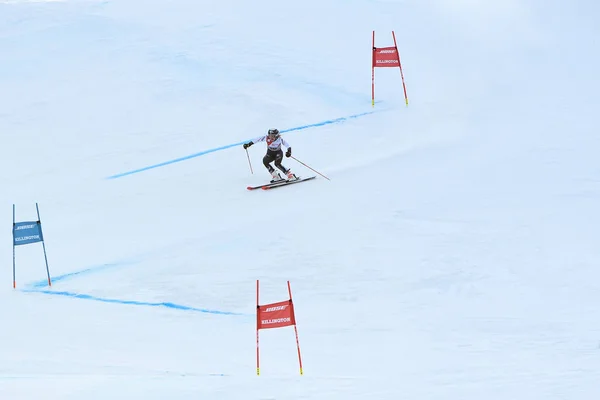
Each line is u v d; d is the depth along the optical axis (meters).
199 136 68.62
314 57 83.12
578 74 77.00
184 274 45.59
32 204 58.12
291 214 52.66
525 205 51.34
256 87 76.88
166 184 60.19
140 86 78.69
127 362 35.56
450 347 35.94
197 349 36.97
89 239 51.53
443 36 88.25
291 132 67.94
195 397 30.92
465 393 30.72
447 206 51.84
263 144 66.56
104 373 34.16
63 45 89.38
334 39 87.88
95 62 84.62
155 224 53.12
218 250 48.34
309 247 47.72
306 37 88.50
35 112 75.06
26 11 100.06
